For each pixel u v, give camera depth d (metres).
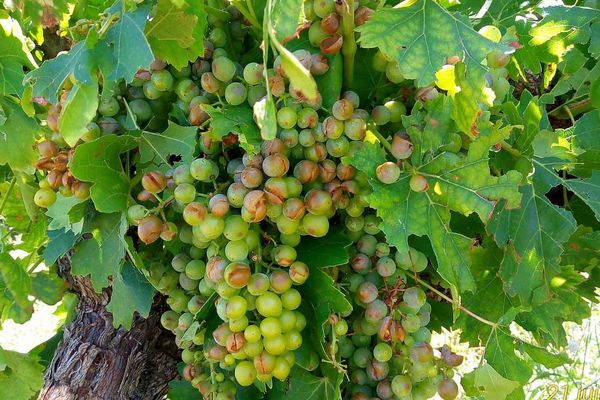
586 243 0.52
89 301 0.61
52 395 0.58
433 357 0.47
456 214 0.49
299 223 0.43
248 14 0.45
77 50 0.43
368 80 0.45
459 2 0.51
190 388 0.56
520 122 0.47
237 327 0.42
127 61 0.41
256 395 0.51
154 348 0.61
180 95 0.46
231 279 0.41
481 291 0.51
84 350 0.59
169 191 0.45
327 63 0.42
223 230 0.42
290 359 0.44
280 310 0.43
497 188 0.42
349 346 0.48
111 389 0.59
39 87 0.43
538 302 0.47
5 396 0.60
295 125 0.42
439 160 0.43
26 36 0.54
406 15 0.41
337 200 0.43
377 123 0.44
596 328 1.46
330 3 0.40
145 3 0.44
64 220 0.49
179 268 0.49
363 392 0.49
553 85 0.60
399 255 0.46
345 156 0.41
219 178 0.47
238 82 0.44
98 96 0.44
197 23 0.43
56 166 0.46
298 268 0.43
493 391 0.48
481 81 0.40
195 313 0.47
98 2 0.54
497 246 0.50
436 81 0.41
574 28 0.53
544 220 0.49
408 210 0.43
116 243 0.50
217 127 0.42
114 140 0.45
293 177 0.42
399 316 0.46
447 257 0.43
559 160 0.50
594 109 0.54
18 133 0.52
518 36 0.54
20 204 0.62
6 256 0.57
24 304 0.58
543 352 0.48
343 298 0.43
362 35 0.40
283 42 0.35
